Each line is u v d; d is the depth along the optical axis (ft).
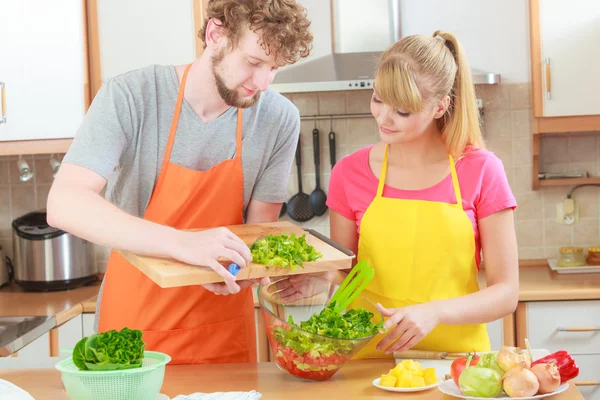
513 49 11.26
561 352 5.05
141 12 10.57
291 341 5.27
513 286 5.94
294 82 10.37
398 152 6.26
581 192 11.37
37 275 10.89
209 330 6.58
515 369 4.78
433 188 6.16
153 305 6.51
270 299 5.55
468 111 6.13
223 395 4.99
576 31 10.34
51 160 11.80
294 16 5.37
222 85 5.73
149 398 4.87
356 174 6.41
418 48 5.77
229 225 6.57
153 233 5.29
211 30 5.71
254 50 5.40
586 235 11.42
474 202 6.11
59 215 5.49
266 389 5.32
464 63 6.08
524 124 11.34
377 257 6.18
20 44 10.46
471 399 4.77
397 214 6.12
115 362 4.78
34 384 5.55
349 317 5.38
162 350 6.52
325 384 5.39
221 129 6.45
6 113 10.52
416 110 5.65
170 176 6.42
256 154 6.61
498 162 6.19
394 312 5.49
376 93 5.81
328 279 5.98
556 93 10.45
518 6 11.21
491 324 9.86
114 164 6.06
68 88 10.51
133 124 6.19
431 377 5.26
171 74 6.31
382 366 5.79
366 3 10.59
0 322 9.38
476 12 11.27
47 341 9.99
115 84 6.15
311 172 11.65
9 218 12.10
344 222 6.49
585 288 9.73
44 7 10.44
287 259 5.32
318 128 11.59
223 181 6.51
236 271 5.18
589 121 10.48
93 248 11.64
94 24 10.61
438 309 5.58
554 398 4.84
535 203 11.44
